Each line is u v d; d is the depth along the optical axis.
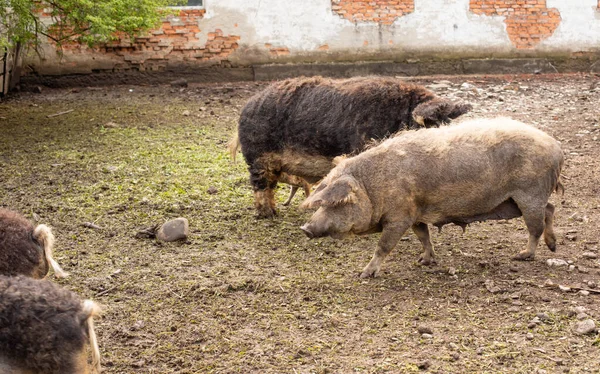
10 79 17.48
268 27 19.02
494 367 5.02
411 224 6.54
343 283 6.53
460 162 6.40
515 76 18.94
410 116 7.32
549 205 6.80
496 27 19.41
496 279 6.50
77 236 7.77
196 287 6.46
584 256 6.95
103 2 14.71
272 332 5.63
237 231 8.01
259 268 6.91
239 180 9.84
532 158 6.45
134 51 18.72
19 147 11.77
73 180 9.82
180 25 18.81
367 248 7.44
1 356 3.66
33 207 8.66
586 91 16.25
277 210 8.77
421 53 19.39
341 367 5.09
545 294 6.13
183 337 5.60
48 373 3.70
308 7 19.02
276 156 8.20
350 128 7.49
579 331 5.44
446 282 6.49
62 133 12.81
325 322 5.78
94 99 16.44
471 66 19.44
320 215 6.38
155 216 8.40
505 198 6.60
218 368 5.14
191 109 15.03
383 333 5.58
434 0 19.19
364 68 19.30
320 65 19.23
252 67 19.16
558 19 19.45
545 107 14.56
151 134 12.70
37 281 3.88
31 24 14.95
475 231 7.86
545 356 5.14
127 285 6.52
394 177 6.41
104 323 5.82
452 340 5.42
